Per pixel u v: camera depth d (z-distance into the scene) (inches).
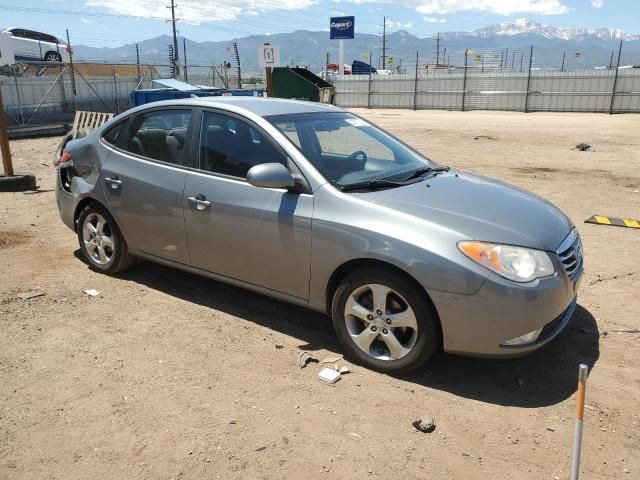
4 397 133.3
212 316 178.2
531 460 114.1
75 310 180.5
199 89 747.4
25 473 109.1
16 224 281.6
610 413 129.9
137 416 126.6
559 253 139.7
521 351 132.4
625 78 1338.6
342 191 149.6
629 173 456.1
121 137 197.5
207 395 134.8
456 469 111.2
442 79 1544.0
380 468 111.0
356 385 139.8
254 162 163.6
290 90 766.5
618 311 184.1
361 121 196.7
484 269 129.3
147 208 185.3
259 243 159.8
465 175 182.1
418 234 135.1
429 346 137.4
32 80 825.5
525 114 1363.2
